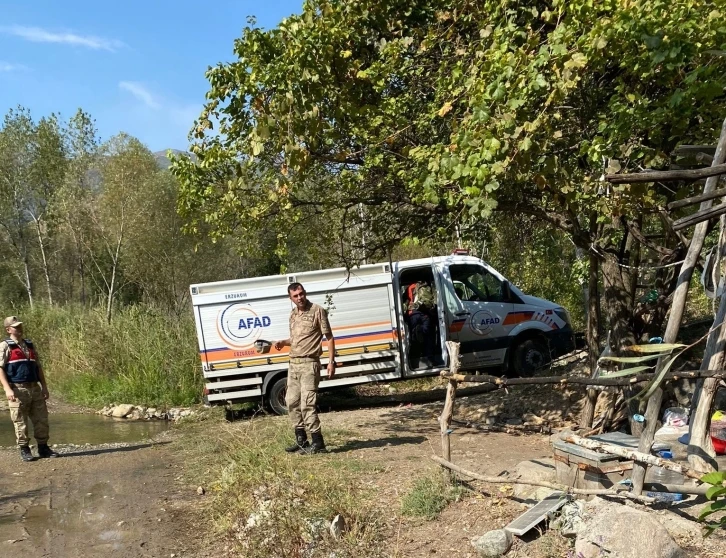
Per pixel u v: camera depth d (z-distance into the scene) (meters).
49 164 33.72
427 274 12.98
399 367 12.41
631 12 5.08
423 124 7.36
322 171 8.53
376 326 12.37
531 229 10.83
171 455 9.41
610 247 7.84
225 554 5.52
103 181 30.16
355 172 8.07
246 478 6.76
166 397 14.32
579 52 5.21
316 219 9.76
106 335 16.59
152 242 29.83
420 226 9.06
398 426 9.91
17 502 7.26
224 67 7.21
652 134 5.83
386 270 12.38
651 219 8.68
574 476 5.25
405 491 6.13
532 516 4.89
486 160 5.28
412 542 5.07
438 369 12.56
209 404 12.45
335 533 5.14
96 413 14.23
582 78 5.91
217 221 8.67
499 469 6.52
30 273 41.47
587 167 6.86
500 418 9.91
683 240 6.76
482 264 13.17
